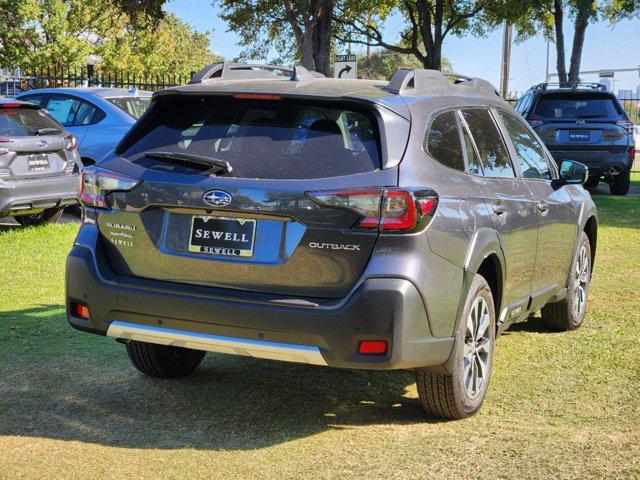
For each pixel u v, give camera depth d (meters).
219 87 4.26
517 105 18.95
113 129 12.81
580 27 29.33
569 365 5.51
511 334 6.39
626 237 11.47
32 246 10.07
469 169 4.64
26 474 3.67
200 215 4.05
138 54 46.56
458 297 4.19
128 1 24.08
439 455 3.94
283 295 3.91
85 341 6.02
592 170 16.39
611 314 7.04
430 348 4.01
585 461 3.86
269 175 3.94
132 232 4.22
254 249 3.95
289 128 4.07
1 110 10.54
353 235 3.81
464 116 4.83
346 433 4.25
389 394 4.93
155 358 4.97
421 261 3.87
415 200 3.85
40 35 41.56
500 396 4.87
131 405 4.64
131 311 4.17
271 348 3.90
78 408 4.58
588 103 16.55
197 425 4.35
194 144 4.17
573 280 6.34
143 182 4.16
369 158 3.91
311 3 22.81
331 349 3.83
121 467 3.77
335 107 4.08
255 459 3.88
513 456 3.92
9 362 5.45
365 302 3.77
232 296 3.94
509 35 34.50
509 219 4.90
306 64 22.61
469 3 30.02
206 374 5.27
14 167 10.47
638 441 4.13
